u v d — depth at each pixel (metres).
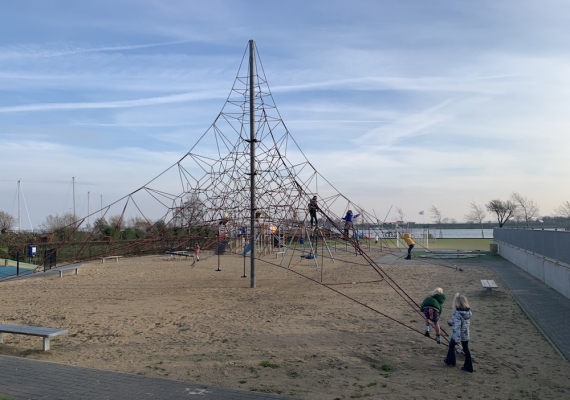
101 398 5.85
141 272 24.17
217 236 22.88
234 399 5.82
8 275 23.48
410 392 6.50
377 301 14.48
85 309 13.68
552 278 16.31
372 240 50.09
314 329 10.60
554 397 6.32
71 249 33.00
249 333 10.26
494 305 13.33
